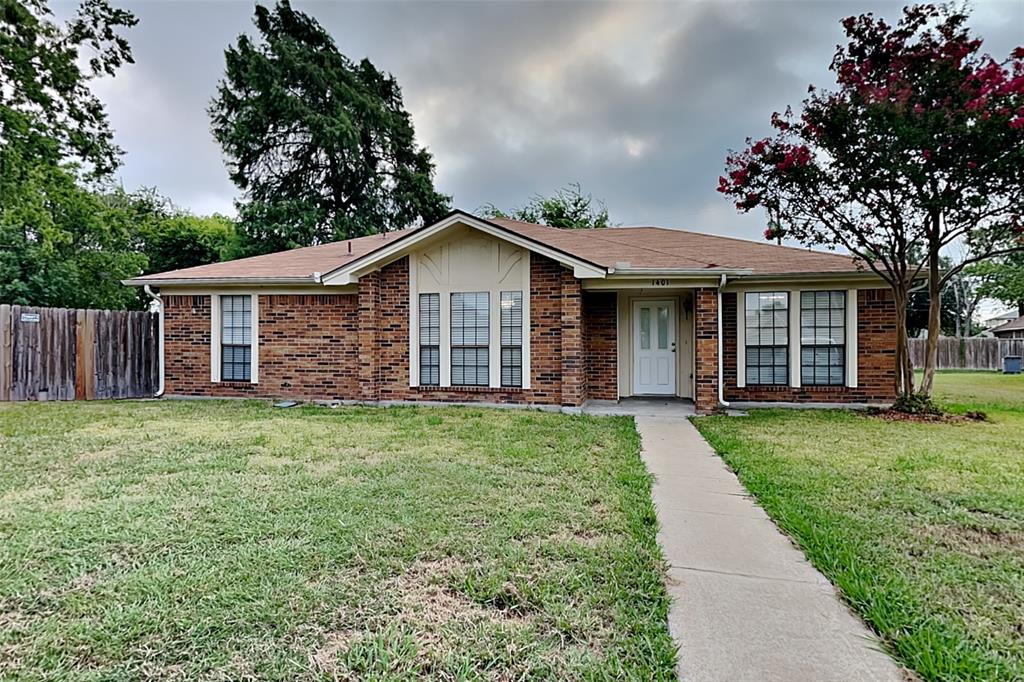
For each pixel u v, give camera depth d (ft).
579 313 32.19
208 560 10.60
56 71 39.01
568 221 105.19
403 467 18.02
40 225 44.80
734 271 31.01
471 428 25.79
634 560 10.75
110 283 68.59
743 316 35.09
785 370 34.76
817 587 9.81
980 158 25.30
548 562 10.68
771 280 34.19
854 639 8.09
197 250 81.30
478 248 34.50
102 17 39.91
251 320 38.65
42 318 38.01
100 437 23.11
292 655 7.57
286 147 89.56
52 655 7.54
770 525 13.07
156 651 7.65
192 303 39.29
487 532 12.22
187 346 39.40
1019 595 9.34
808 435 24.18
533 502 14.40
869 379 33.37
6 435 23.52
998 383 55.31
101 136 43.73
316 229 87.25
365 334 35.53
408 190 98.02
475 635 8.11
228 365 39.22
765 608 9.02
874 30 27.40
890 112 25.84
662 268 31.35
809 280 33.83
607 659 7.51
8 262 58.44
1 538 11.57
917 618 8.54
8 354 36.55
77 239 66.85
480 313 34.63
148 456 19.51
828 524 12.75
